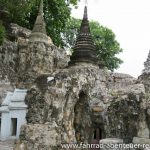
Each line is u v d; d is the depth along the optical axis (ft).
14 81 102.94
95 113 66.59
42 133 58.85
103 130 65.67
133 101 64.44
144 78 69.15
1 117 73.77
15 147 59.41
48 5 143.54
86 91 67.51
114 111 65.31
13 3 119.75
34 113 61.93
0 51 106.22
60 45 152.76
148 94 65.36
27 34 125.29
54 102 61.98
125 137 63.21
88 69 70.18
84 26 89.10
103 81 73.00
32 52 107.65
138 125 63.16
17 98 74.13
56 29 148.25
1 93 83.05
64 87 63.62
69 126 63.36
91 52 83.66
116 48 197.67
